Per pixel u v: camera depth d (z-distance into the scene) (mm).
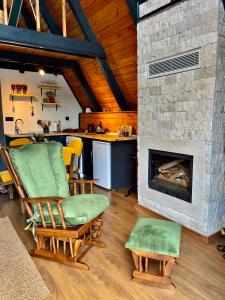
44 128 5711
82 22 3654
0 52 4137
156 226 1992
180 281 1890
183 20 2404
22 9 4281
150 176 3113
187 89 2443
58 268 2066
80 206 2195
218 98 2236
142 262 1978
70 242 2057
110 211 3260
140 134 3197
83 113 6105
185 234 2594
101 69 4156
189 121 2463
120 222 2924
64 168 2721
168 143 2748
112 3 3197
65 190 2607
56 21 4340
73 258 2078
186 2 2352
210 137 2264
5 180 3516
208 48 2188
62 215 2018
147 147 3088
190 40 2352
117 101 4570
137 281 1884
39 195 2301
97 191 4117
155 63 2816
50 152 2686
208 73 2213
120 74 4160
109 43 3791
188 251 2289
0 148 2312
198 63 2299
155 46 2785
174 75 2580
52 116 5914
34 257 2227
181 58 2475
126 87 4320
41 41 3367
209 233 2428
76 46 3664
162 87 2752
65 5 3711
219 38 2125
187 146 2512
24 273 1996
